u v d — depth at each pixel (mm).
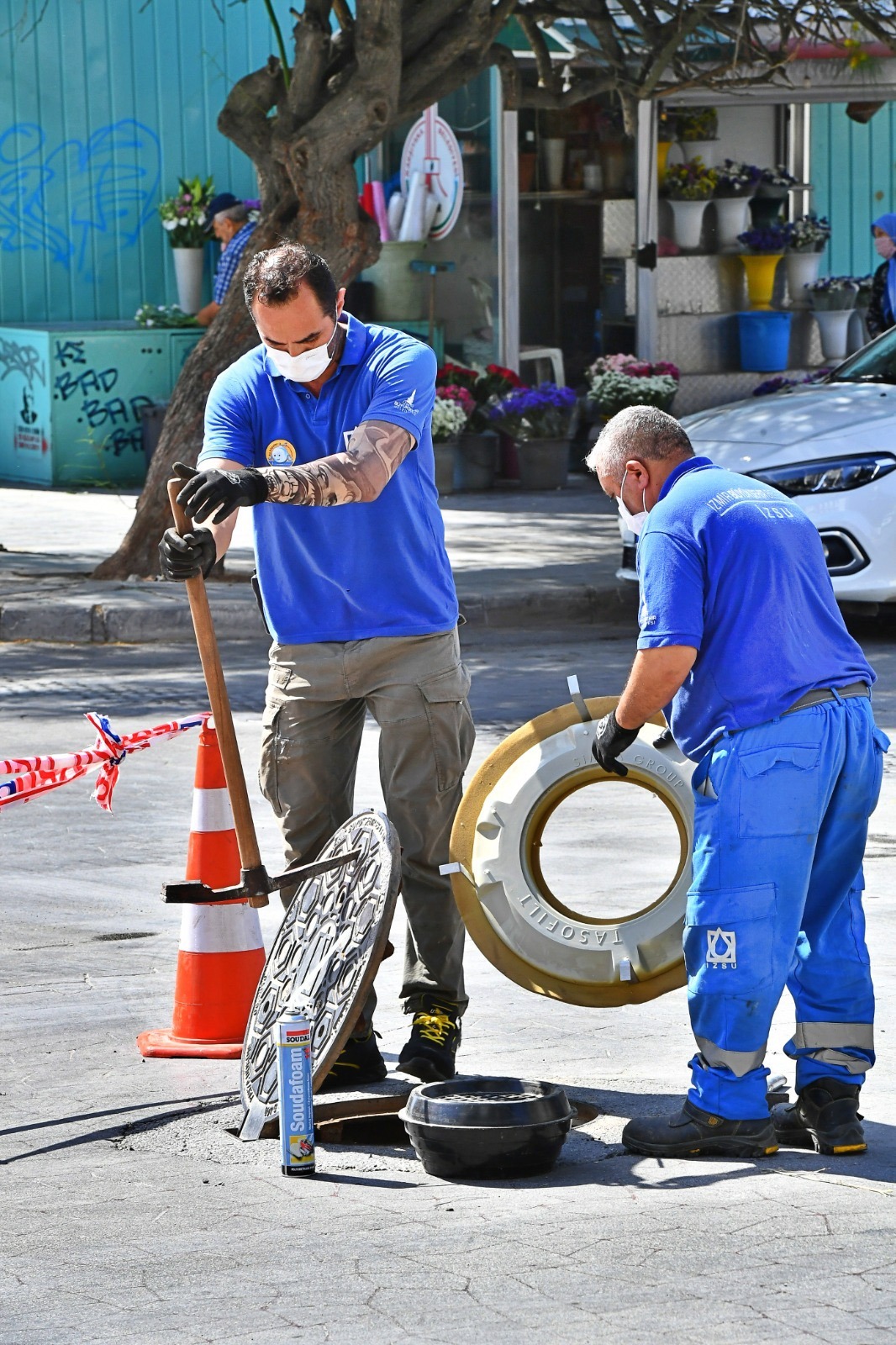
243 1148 14492
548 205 63438
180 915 21312
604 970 15516
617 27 50500
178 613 40531
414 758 15609
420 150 62312
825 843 13961
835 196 74062
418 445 15406
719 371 68250
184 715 32125
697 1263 11562
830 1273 11367
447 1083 14211
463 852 15484
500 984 19141
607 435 14531
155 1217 12836
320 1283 11422
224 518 13633
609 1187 13273
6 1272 11828
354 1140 15148
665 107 65562
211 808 17250
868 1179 13328
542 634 40812
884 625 40344
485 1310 10891
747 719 13539
